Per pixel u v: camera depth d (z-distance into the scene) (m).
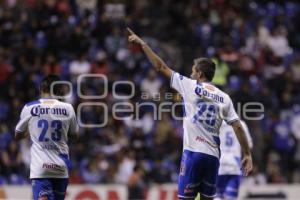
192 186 34.62
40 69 68.62
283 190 57.91
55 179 35.94
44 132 35.81
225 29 77.25
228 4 81.50
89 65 68.44
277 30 80.44
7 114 65.31
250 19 81.12
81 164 61.09
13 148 61.31
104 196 56.69
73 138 36.94
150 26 76.88
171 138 63.72
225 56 71.88
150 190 56.88
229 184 45.22
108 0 77.31
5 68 69.06
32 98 66.56
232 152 45.03
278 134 67.81
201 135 34.47
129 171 60.88
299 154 67.88
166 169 61.41
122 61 70.88
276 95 72.81
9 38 71.81
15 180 60.44
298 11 84.56
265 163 65.38
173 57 72.75
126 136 63.09
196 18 78.94
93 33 73.38
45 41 71.56
